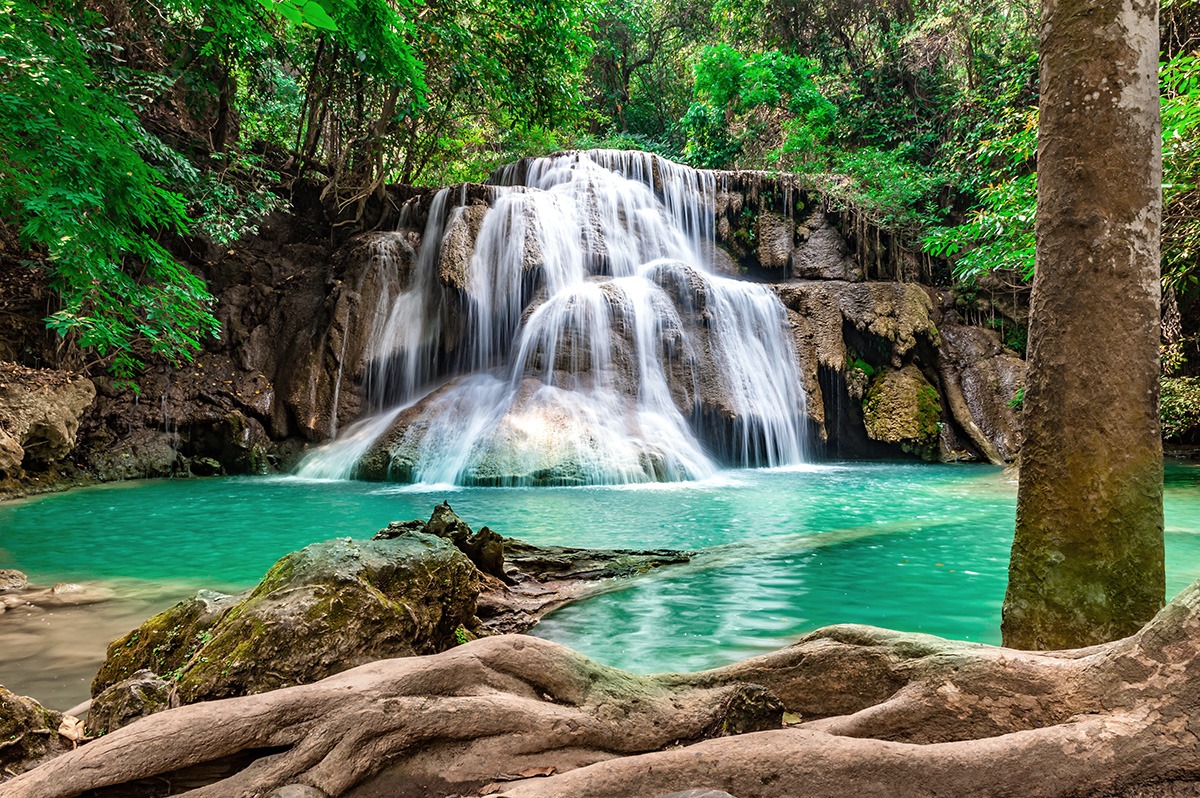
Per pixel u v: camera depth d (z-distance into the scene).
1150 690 2.12
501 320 15.35
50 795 2.01
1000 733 2.28
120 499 10.23
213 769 2.17
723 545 6.98
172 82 13.15
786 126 22.83
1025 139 11.84
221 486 11.66
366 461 12.63
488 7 17.59
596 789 2.10
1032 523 3.02
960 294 17.72
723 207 18.31
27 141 6.21
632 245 16.86
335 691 2.34
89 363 13.42
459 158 22.83
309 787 2.11
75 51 6.45
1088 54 2.92
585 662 2.73
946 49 22.08
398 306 15.62
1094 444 2.87
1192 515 8.01
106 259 7.61
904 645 2.64
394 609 3.18
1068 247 2.95
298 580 3.18
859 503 9.60
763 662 2.87
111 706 2.77
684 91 30.58
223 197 13.71
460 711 2.36
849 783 2.13
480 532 5.69
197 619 3.29
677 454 12.52
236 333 15.21
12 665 3.83
